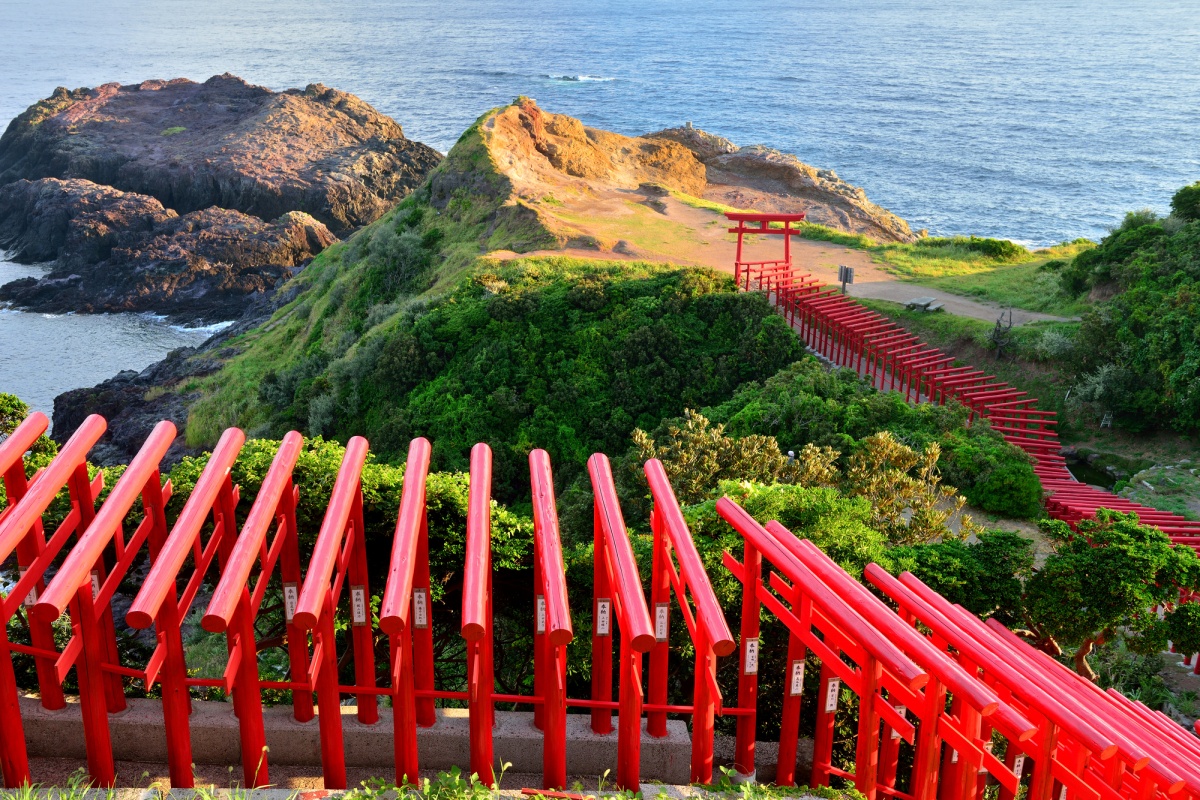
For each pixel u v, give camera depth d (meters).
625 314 38.00
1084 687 9.12
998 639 7.34
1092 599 13.22
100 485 7.24
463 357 38.38
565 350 37.62
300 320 59.25
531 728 7.39
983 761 6.16
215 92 132.12
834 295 39.88
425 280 52.47
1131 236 38.41
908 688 6.19
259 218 95.44
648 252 48.31
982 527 17.83
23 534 5.76
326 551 6.04
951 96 181.75
